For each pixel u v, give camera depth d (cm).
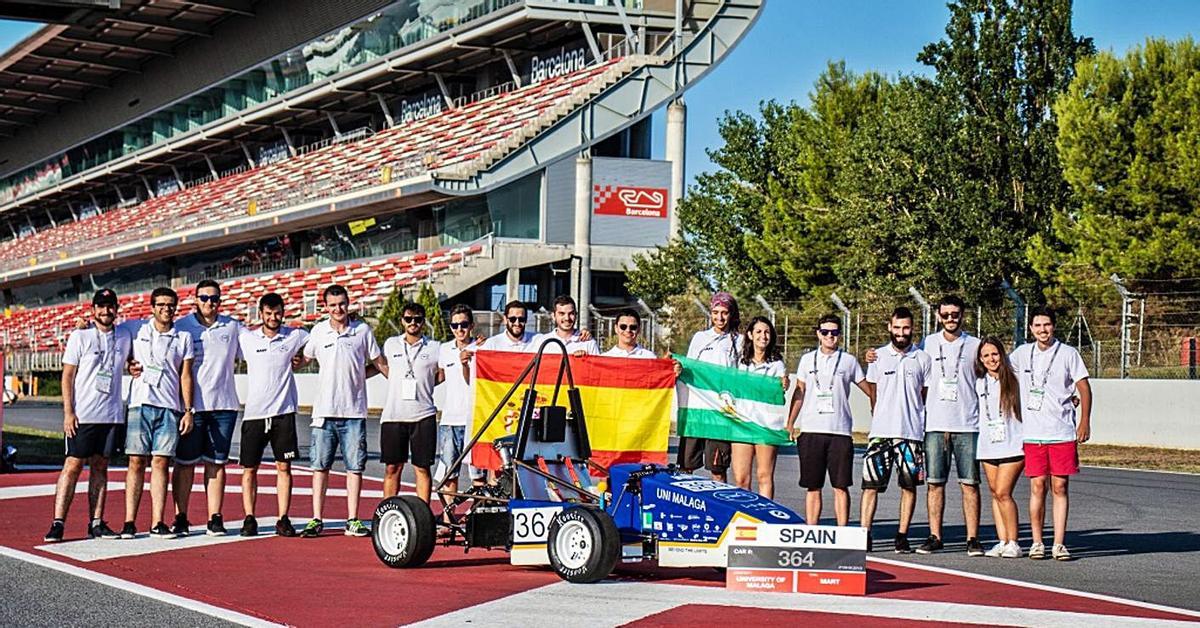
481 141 5081
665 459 1198
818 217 4103
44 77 7500
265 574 1027
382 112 6544
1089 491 1861
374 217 5778
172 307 1201
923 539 1333
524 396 1070
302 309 5538
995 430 1197
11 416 3788
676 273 4484
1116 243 3061
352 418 1268
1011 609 916
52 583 970
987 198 3231
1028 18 3303
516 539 1028
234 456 2297
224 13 6366
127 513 1213
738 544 974
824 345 1218
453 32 5334
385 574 1038
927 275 3250
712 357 1223
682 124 5400
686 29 5094
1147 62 3141
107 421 1195
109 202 9131
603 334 3888
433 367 1311
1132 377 2773
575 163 5219
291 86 6506
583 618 861
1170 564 1167
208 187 7350
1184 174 3000
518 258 5131
